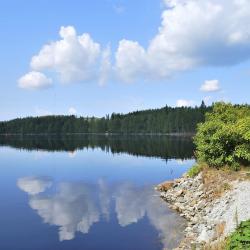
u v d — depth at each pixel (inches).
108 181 1505.9
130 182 1471.5
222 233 649.6
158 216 911.0
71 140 5723.4
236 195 803.4
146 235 767.7
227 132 1029.8
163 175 1648.6
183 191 1090.1
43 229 823.1
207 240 660.7
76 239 754.2
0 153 3046.3
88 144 4315.9
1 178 1616.6
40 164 2183.8
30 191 1282.0
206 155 1111.0
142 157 2465.6
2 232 803.4
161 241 727.1
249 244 494.0
